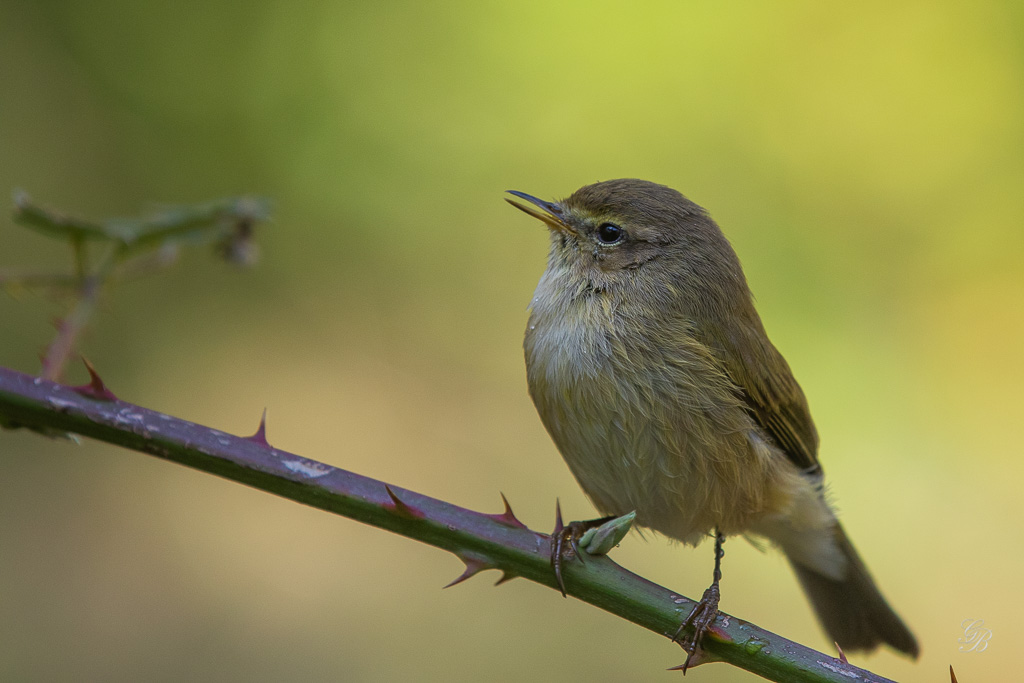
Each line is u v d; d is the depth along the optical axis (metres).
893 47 12.60
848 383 11.89
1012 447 11.45
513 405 12.05
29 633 9.61
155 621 9.97
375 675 9.77
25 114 11.55
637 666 9.75
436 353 12.24
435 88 12.59
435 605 10.24
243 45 12.40
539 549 4.58
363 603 10.27
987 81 12.50
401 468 11.52
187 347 11.69
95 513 10.47
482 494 11.36
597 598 4.64
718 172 12.54
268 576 10.42
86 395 4.35
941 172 12.43
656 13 12.55
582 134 12.53
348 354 12.11
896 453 11.52
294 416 11.66
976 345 12.02
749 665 4.59
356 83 12.52
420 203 12.51
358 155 12.47
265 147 12.35
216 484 11.02
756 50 12.58
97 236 5.97
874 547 10.99
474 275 12.45
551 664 9.77
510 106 12.57
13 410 4.30
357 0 12.59
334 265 12.37
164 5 12.20
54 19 11.80
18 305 10.70
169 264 6.41
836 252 12.40
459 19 12.62
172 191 12.06
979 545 10.95
